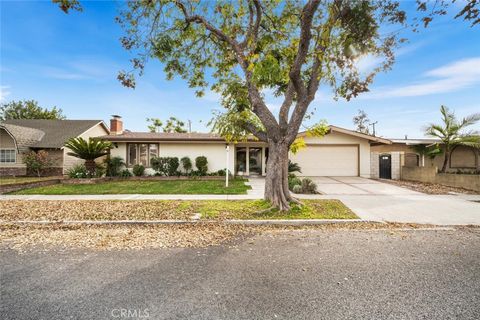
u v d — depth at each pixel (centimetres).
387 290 282
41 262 366
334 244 446
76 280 308
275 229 552
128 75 789
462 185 1138
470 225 574
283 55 773
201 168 1595
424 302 257
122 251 412
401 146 1995
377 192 1030
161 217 637
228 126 826
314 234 510
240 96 820
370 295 271
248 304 254
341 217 634
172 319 230
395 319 229
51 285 296
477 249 418
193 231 533
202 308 247
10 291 282
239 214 662
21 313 239
